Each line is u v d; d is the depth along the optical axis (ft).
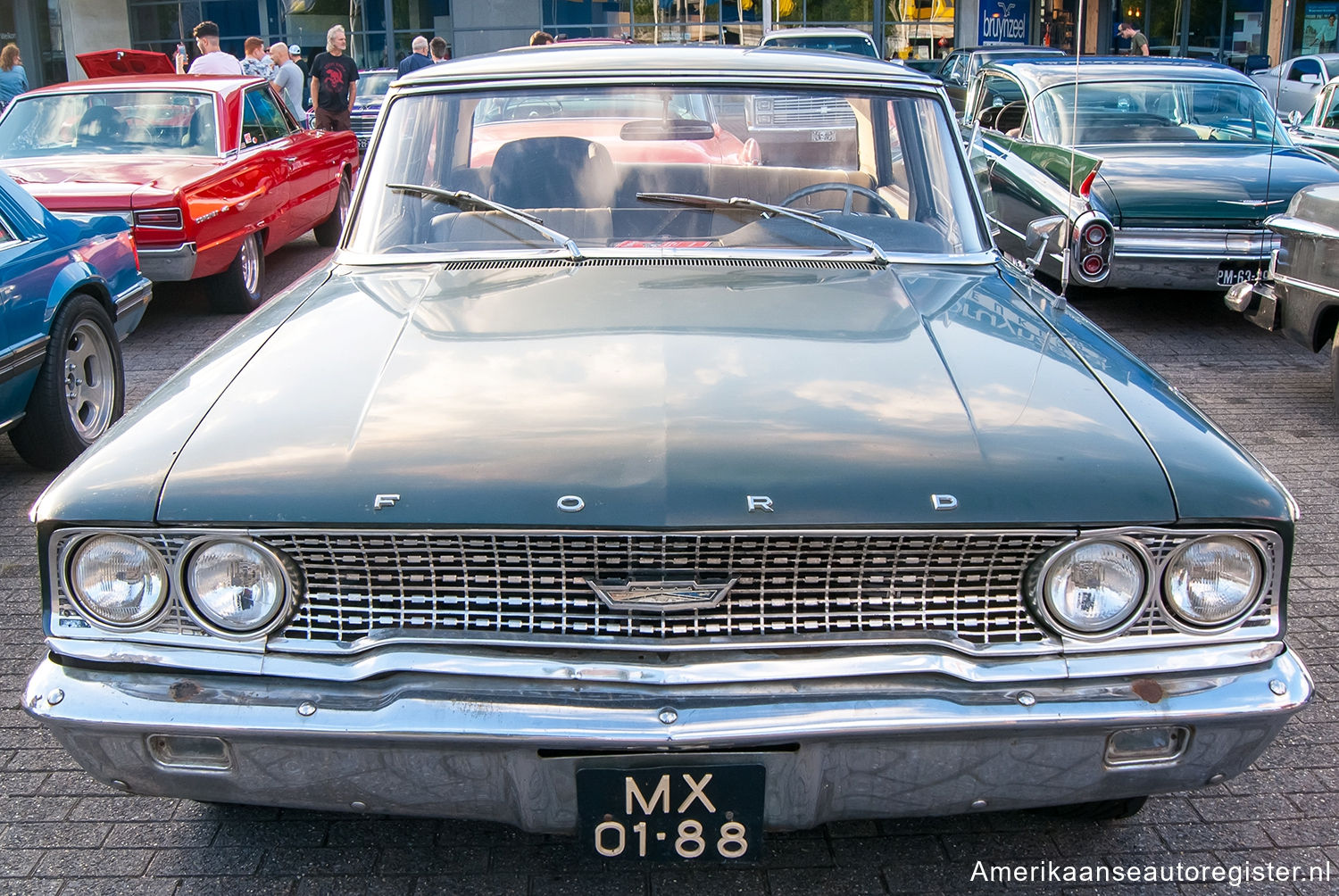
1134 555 6.83
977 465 6.87
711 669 6.66
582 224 10.51
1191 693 6.86
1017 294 9.74
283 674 6.75
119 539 6.82
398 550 6.72
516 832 8.70
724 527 6.52
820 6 80.79
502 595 6.79
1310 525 14.71
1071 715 6.70
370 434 7.09
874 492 6.66
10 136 25.75
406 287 9.50
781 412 7.23
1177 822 8.93
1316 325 18.67
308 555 6.77
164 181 23.17
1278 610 7.09
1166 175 23.95
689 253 10.09
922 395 7.53
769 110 11.05
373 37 82.58
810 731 6.53
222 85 27.35
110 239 18.07
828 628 6.82
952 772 6.86
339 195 34.37
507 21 81.10
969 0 79.82
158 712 6.69
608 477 6.68
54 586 6.99
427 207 10.64
